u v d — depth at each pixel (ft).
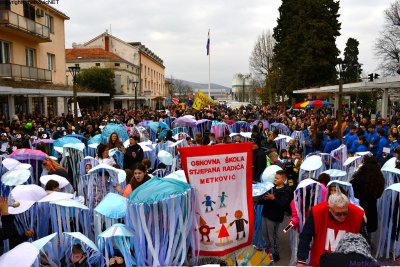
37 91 54.90
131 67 159.63
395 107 97.91
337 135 29.71
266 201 16.69
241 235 12.71
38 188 13.88
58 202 13.12
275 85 156.76
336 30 120.57
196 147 12.22
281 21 143.84
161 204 11.39
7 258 9.77
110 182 17.15
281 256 17.43
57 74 88.17
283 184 16.85
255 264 13.07
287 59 127.34
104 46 172.14
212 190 12.37
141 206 11.18
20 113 62.75
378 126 31.22
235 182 12.67
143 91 184.65
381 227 16.42
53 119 55.83
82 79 118.73
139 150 26.61
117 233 11.30
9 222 11.84
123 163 26.58
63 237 12.92
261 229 17.60
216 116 65.77
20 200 13.02
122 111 96.99
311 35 116.78
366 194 15.05
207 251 12.38
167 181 11.94
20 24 66.33
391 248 16.75
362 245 8.91
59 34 89.15
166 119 52.75
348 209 10.87
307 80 120.47
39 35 72.74
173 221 11.37
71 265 12.78
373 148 30.71
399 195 15.72
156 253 11.28
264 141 31.76
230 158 12.55
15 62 69.21
